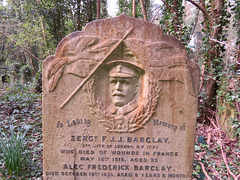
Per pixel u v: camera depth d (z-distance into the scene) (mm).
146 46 1709
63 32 5613
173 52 1731
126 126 1785
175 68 1746
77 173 1827
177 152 1840
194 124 1811
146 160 1838
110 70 1761
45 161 1801
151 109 1771
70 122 1763
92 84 1732
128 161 1833
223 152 2645
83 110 1757
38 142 2848
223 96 3355
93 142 1796
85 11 5188
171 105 1785
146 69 1736
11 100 3973
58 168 1814
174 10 3652
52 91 1725
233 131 2996
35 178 2158
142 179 1857
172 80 1760
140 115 1776
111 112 1775
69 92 1733
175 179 1872
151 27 1692
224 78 3324
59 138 1779
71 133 1777
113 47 1698
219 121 3482
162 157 1842
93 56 1708
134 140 1808
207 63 3607
